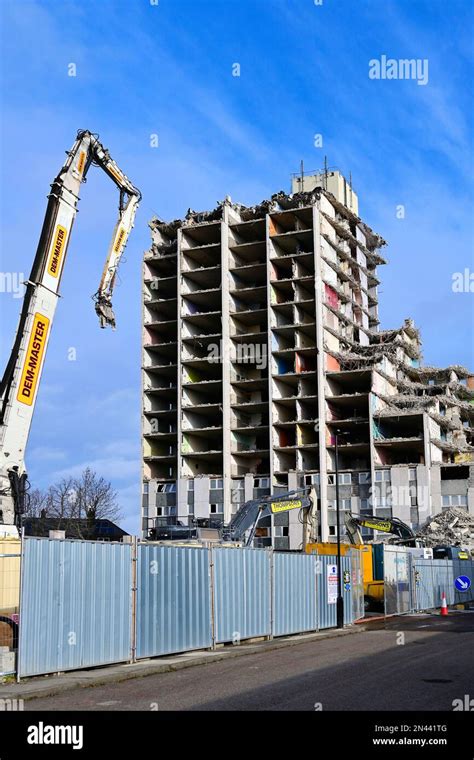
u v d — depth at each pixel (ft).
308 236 308.60
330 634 96.89
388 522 179.73
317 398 293.02
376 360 304.09
